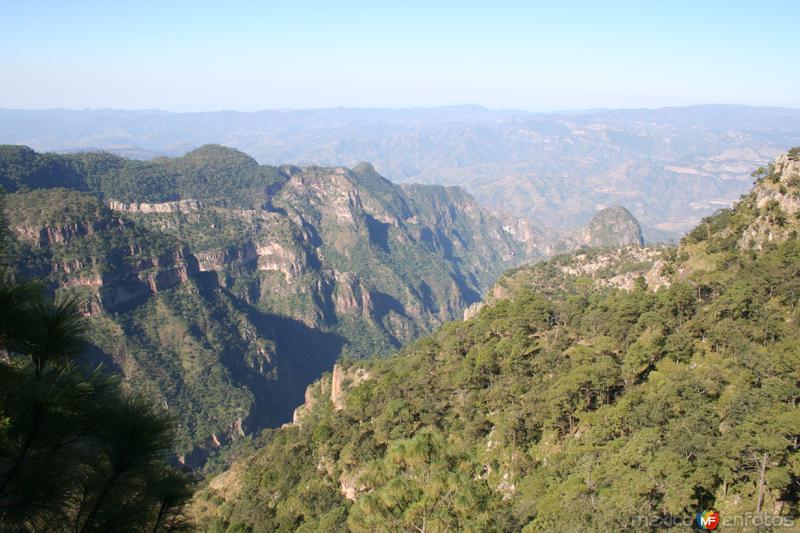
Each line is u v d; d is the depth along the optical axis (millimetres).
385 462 27328
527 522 48500
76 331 12164
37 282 12008
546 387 70625
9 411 10445
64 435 11023
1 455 10547
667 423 53125
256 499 84125
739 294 72188
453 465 25953
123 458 11578
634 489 43625
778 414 45969
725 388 56312
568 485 49188
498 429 65375
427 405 79312
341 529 60500
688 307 78625
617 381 65125
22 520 10562
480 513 24688
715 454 44375
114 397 12367
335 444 84438
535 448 61656
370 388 100125
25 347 11328
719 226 106375
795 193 92750
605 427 57094
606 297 113312
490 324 103750
